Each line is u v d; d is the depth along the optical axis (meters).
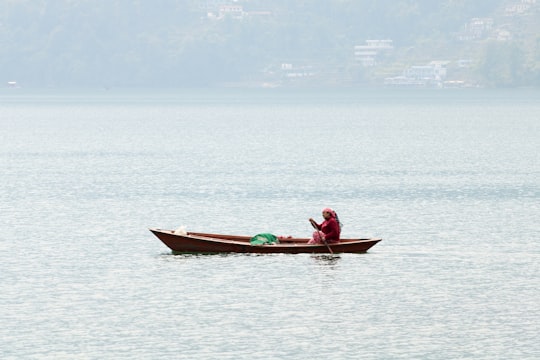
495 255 118.81
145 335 84.56
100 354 79.75
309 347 81.50
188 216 155.88
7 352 80.19
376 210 161.38
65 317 89.94
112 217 154.25
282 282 102.94
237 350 80.81
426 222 147.50
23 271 109.88
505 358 78.88
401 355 79.62
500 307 93.12
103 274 107.81
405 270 109.19
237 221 151.00
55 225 145.38
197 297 96.88
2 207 166.25
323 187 195.62
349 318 89.50
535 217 151.88
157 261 114.69
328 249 116.81
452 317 89.81
